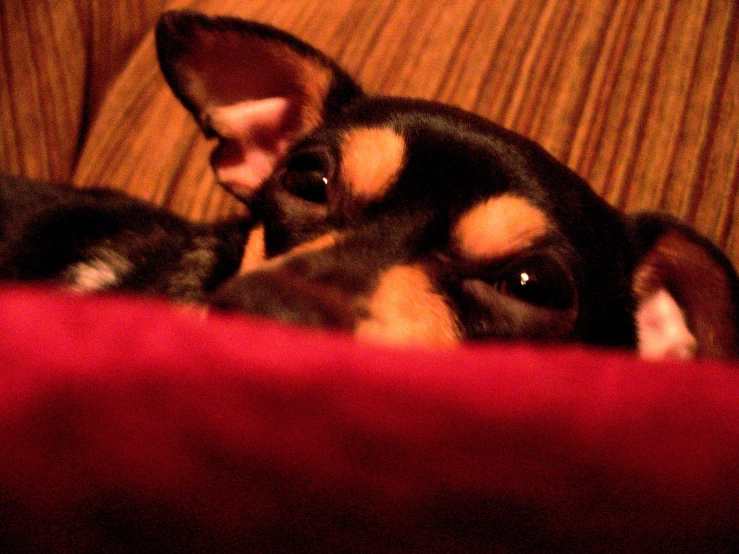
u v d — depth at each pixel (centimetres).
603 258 23
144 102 33
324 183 23
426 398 12
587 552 11
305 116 26
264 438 11
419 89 30
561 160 28
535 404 12
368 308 20
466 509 11
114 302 13
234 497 11
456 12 31
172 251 27
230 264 25
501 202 22
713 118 27
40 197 29
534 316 22
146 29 35
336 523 11
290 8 32
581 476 11
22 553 11
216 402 11
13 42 33
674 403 12
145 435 11
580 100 28
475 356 13
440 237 22
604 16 29
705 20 28
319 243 21
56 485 11
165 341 12
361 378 12
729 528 11
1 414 10
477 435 11
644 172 27
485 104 29
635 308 25
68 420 11
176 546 11
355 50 31
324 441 11
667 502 11
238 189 26
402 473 11
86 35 34
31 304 12
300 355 12
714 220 26
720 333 24
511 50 29
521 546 11
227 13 33
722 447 12
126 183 32
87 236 27
